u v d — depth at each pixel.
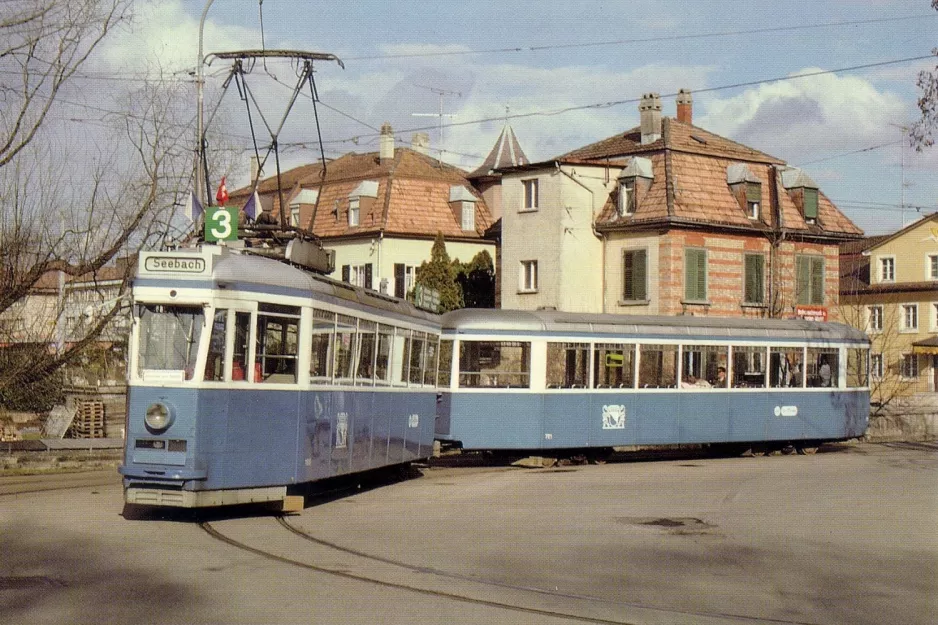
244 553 12.94
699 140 49.16
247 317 15.85
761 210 48.28
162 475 15.02
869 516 18.31
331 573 11.86
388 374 21.20
